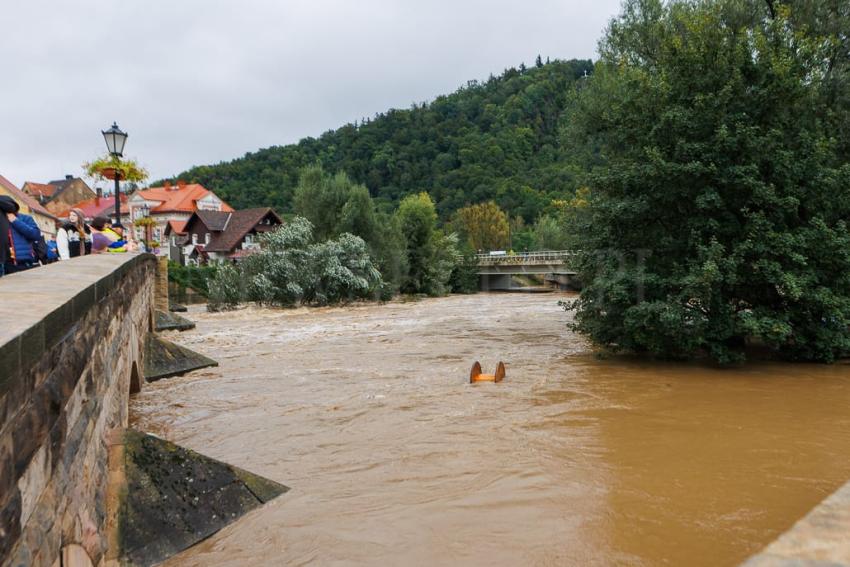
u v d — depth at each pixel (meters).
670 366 14.18
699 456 7.63
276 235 37.75
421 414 9.95
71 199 68.75
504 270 59.44
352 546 5.33
